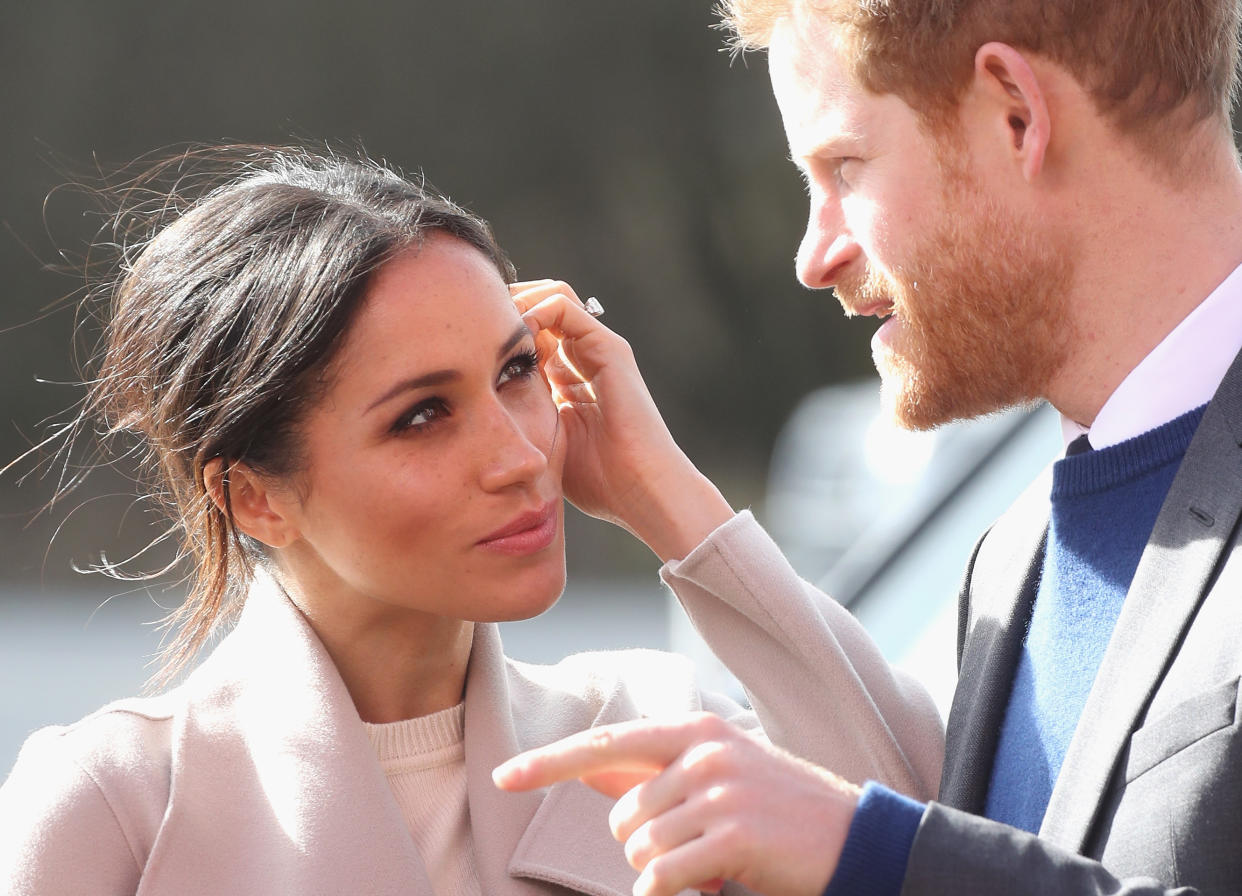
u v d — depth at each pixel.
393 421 4.51
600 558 40.62
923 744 5.39
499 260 4.88
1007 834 3.49
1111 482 4.45
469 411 4.57
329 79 61.09
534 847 4.68
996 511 7.42
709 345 61.03
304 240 4.59
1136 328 4.48
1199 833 3.69
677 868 3.39
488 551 4.55
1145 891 3.36
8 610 33.62
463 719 4.93
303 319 4.49
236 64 60.38
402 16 60.84
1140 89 4.36
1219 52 4.43
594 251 61.69
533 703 5.20
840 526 8.86
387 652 4.84
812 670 5.24
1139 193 4.42
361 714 4.89
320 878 4.41
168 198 5.52
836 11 4.71
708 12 61.41
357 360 4.49
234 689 4.82
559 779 3.56
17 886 4.37
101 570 5.20
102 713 4.84
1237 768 3.70
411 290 4.52
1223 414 4.17
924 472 8.07
